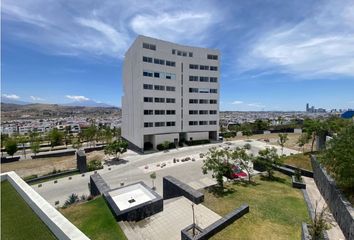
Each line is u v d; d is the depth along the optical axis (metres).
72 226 10.06
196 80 60.03
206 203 18.44
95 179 23.91
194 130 60.25
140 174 33.62
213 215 16.44
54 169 36.06
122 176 32.84
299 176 24.70
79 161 34.97
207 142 59.84
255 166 32.59
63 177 32.50
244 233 13.41
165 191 23.27
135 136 54.56
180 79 57.31
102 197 19.17
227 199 19.14
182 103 58.16
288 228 14.20
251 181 25.14
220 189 21.84
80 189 27.72
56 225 10.19
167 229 15.25
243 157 24.69
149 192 19.25
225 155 26.33
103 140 66.50
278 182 25.00
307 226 13.67
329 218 16.98
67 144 65.69
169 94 55.31
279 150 47.78
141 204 16.72
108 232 13.90
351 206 14.99
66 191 27.11
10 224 11.67
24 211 13.11
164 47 54.53
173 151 50.31
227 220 14.23
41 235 10.56
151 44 52.09
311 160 29.55
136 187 20.72
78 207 17.70
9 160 44.22
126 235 13.64
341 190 17.45
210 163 22.88
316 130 36.88
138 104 51.56
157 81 52.97
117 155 45.53
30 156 48.38
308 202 18.75
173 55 55.66
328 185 19.50
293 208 17.45
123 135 69.44
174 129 56.69
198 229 14.07
